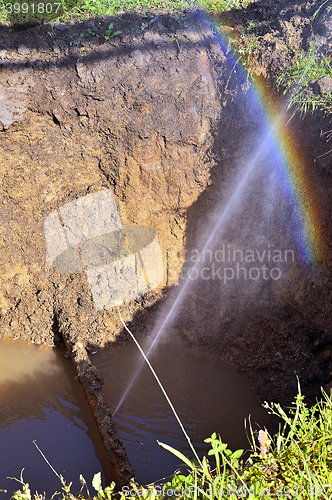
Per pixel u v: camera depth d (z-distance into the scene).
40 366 5.19
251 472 2.48
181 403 4.73
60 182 5.77
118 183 5.88
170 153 5.75
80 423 4.42
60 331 5.44
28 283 5.80
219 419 4.51
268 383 4.75
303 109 4.68
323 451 2.50
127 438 4.25
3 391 4.80
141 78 5.54
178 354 5.49
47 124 5.51
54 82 5.42
